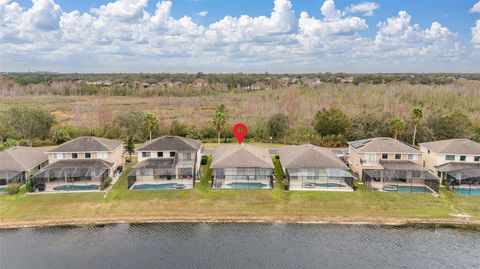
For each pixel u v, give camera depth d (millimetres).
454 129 81938
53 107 127812
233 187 54531
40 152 64125
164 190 53688
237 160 56531
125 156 73000
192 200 50875
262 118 103562
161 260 38156
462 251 39969
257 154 60031
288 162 57562
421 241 42000
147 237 42938
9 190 51312
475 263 37781
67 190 53438
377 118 88062
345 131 87750
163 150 60531
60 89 180250
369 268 36906
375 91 143000
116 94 171750
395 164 57656
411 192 53156
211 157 72000
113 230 44562
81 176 54719
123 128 91062
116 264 37438
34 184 52938
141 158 60719
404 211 48344
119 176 60188
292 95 139750
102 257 38688
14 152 59344
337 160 58594
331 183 56344
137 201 50500
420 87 143500
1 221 46031
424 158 64625
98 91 178000
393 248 40594
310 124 100375
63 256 38906
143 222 46375
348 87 156500
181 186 54812
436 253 39594
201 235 43406
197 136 88688
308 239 42469
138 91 173750
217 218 47188
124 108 127625
